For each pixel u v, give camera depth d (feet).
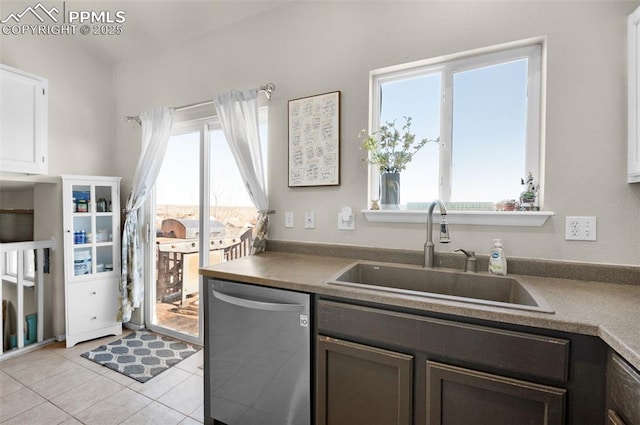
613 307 3.37
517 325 3.20
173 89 8.87
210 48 8.13
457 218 5.33
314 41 6.64
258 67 7.37
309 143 6.65
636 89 4.06
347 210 6.29
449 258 5.37
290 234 6.98
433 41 5.56
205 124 8.48
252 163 7.10
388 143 5.89
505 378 3.19
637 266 4.33
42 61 8.68
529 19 4.87
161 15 8.07
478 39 5.23
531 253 4.91
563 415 2.98
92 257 8.84
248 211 7.97
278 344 4.56
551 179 4.76
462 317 3.43
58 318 8.75
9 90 7.54
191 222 8.80
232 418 5.05
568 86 4.63
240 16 7.54
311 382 4.34
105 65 10.10
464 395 3.39
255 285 4.77
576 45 4.59
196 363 7.59
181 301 9.04
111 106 10.28
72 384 6.66
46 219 8.96
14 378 6.87
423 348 3.58
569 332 2.99
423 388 3.61
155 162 8.84
